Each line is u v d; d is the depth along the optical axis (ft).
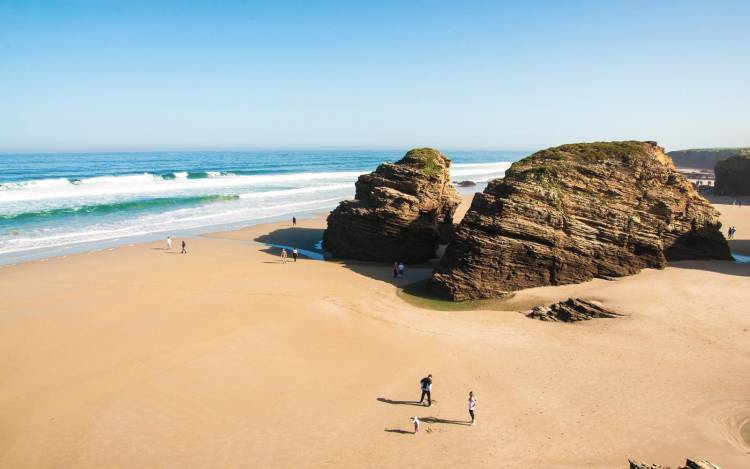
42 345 78.74
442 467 51.72
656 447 54.65
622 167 120.88
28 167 504.43
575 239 110.01
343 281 119.65
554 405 63.57
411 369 73.77
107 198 246.68
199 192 285.64
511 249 107.34
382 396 66.08
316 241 168.76
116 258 136.87
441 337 85.92
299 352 79.00
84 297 102.12
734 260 129.49
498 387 68.23
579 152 123.54
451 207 158.20
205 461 52.65
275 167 577.02
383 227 136.67
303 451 54.39
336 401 64.69
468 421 59.98
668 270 117.50
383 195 136.77
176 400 64.03
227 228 187.32
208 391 66.39
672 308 94.43
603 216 113.39
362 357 77.71
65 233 169.17
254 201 261.85
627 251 114.32
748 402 63.67
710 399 64.59
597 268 112.57
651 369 72.74
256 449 54.65
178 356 76.07
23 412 60.64
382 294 110.73
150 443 55.47
